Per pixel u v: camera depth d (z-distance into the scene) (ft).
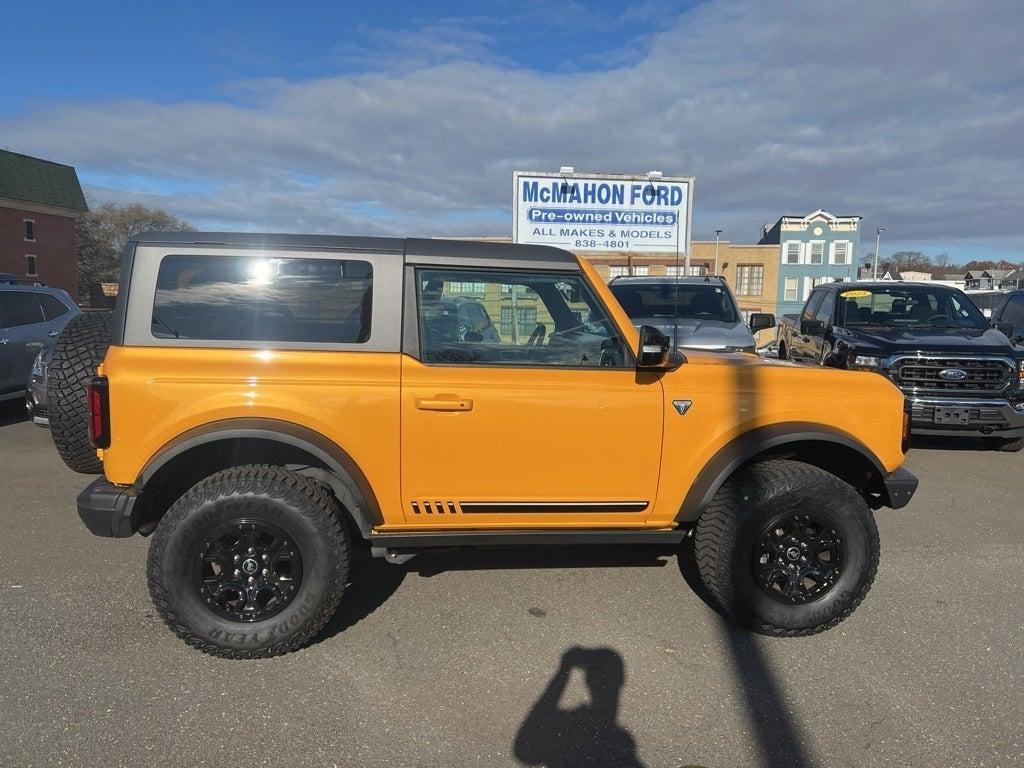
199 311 10.53
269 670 10.34
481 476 10.91
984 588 13.52
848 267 181.88
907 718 9.37
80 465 13.56
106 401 10.18
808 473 11.39
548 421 10.90
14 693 9.59
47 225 192.54
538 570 14.07
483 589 13.21
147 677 10.05
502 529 11.34
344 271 10.77
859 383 11.90
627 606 12.59
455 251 11.09
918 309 28.76
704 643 11.34
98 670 10.20
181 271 10.55
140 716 9.16
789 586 11.51
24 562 14.01
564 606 12.56
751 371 11.61
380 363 10.59
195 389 10.21
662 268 81.00
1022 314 35.12
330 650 10.95
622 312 11.46
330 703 9.55
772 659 10.86
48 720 9.02
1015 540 16.21
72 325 13.84
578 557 14.74
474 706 9.56
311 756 8.48
